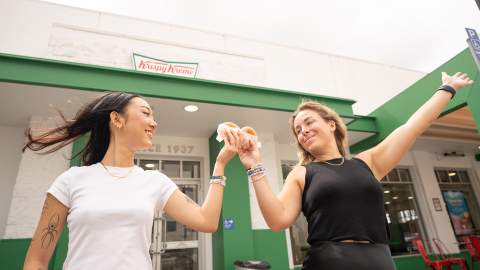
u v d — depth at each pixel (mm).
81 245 966
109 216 1008
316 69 7129
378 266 1008
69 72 3691
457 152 8273
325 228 1097
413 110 5133
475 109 3998
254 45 6621
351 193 1114
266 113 4840
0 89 3682
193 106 4438
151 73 4012
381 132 5809
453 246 7023
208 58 5684
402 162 7645
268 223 1165
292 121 1556
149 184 1196
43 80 3545
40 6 5043
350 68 7609
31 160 4301
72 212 1012
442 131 6535
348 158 1312
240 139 1292
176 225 5086
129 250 994
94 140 1296
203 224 1173
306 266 1126
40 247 1020
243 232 4812
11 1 4898
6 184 4438
